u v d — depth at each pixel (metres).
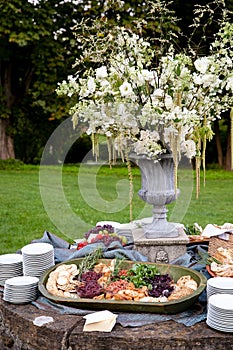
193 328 1.95
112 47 2.50
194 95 2.43
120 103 2.40
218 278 2.21
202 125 2.51
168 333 1.91
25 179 9.83
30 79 11.92
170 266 2.42
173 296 2.14
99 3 9.92
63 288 2.29
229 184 9.58
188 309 2.10
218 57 2.47
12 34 9.73
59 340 1.96
